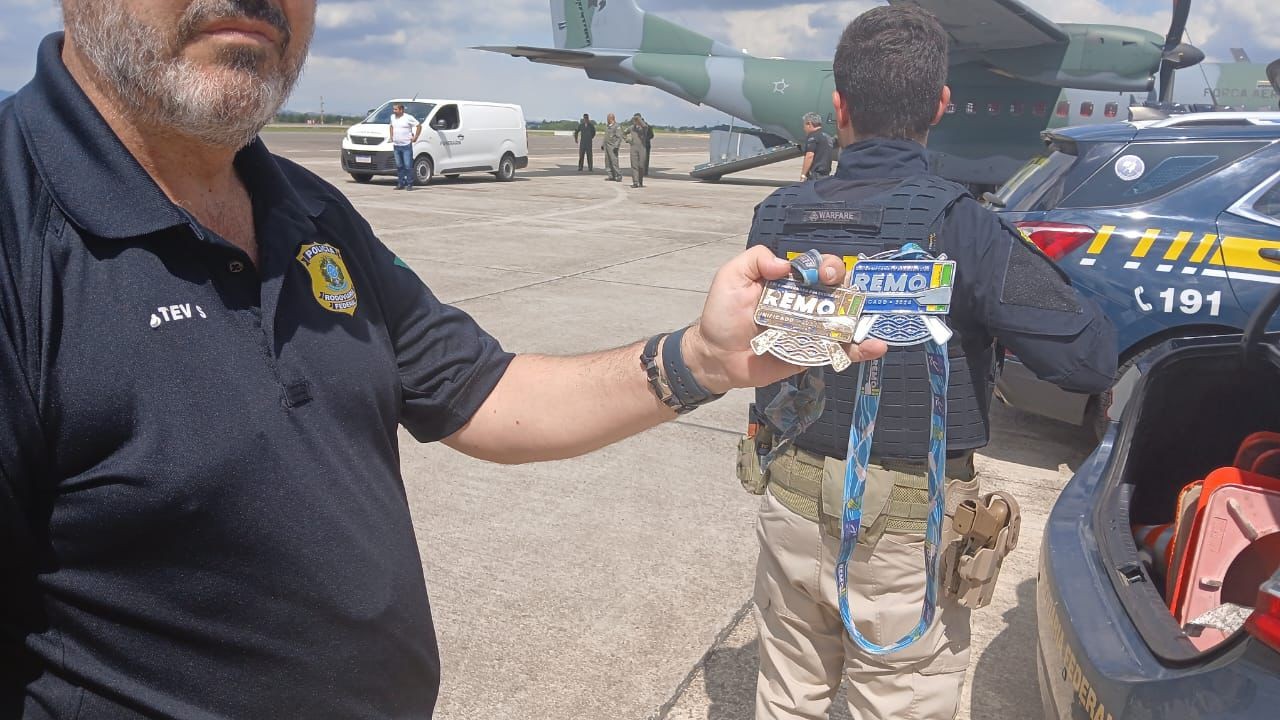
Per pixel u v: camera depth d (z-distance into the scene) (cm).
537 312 681
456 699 234
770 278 90
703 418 461
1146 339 376
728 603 282
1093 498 213
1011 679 254
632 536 327
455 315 121
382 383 103
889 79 151
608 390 109
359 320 103
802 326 87
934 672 155
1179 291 366
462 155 1805
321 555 92
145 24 82
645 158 1927
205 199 96
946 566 151
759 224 164
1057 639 179
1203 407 232
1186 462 238
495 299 726
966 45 1401
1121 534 194
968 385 151
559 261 929
